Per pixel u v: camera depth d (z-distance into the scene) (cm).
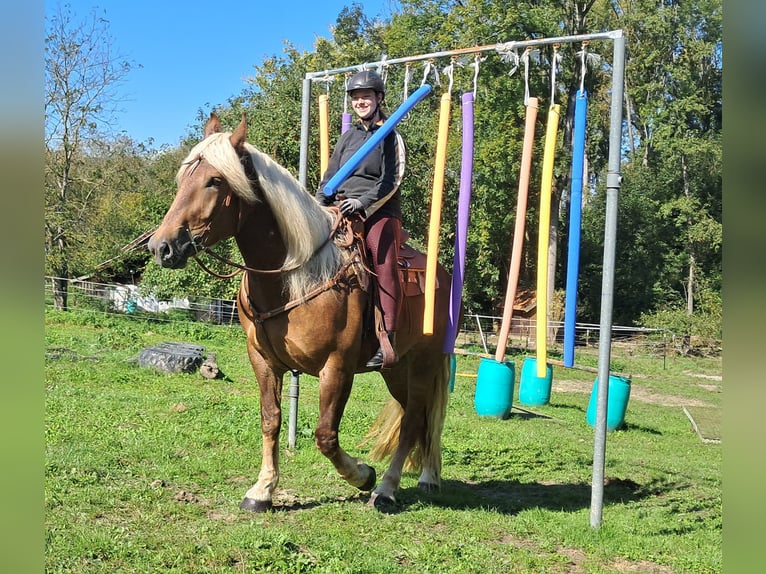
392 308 409
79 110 1992
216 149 347
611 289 424
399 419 512
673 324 2438
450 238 1834
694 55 2641
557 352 2111
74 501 391
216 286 1947
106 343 1308
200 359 1070
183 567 319
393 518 418
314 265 379
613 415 991
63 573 298
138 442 543
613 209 420
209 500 424
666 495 560
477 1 1866
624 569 373
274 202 369
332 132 1539
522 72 1830
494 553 374
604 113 3130
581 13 2141
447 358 486
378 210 417
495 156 1886
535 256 2348
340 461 409
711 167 2723
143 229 2225
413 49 2088
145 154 2705
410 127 1736
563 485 564
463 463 622
